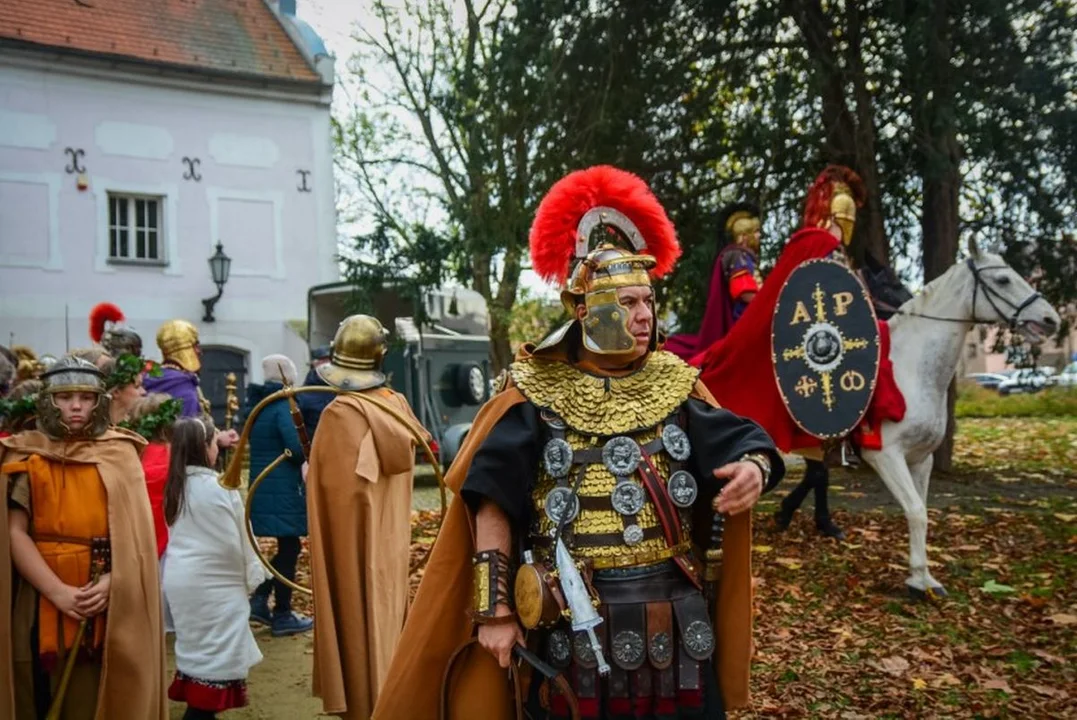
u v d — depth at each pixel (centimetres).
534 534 245
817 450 654
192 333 695
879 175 1120
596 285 250
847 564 668
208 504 403
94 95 1689
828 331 620
